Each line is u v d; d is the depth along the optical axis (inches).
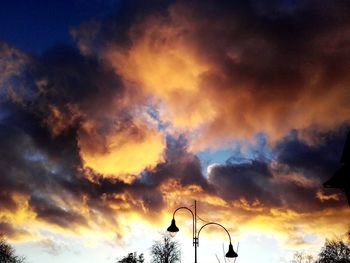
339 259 2218.3
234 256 753.6
